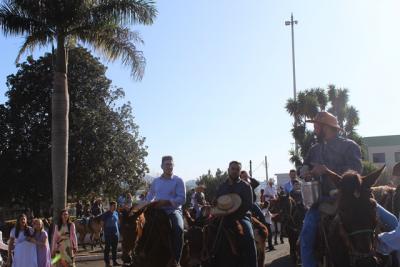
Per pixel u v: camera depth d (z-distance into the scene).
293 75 43.94
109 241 18.12
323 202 5.91
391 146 74.44
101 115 39.00
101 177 38.62
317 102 34.25
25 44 20.83
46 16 19.83
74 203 41.38
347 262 5.43
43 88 38.22
